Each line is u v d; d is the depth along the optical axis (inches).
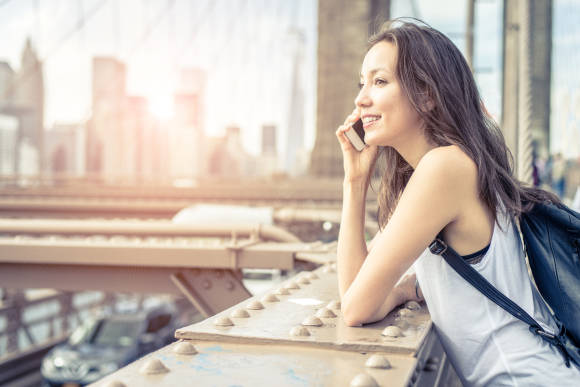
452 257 44.4
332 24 1112.2
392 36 46.4
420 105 45.6
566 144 414.0
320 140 1087.6
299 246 107.9
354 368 32.3
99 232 129.5
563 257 44.2
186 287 108.7
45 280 115.6
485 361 45.4
